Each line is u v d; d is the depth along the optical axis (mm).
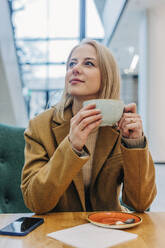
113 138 893
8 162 1175
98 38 5500
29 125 926
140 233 534
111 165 896
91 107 654
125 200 847
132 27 4684
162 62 3680
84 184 939
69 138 692
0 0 3463
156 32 3717
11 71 4070
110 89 880
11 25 4105
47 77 5852
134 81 6832
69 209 880
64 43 5527
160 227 578
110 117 655
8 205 1145
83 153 704
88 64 844
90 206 937
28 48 5516
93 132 911
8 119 4547
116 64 903
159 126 3625
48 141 872
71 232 524
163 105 3641
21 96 4879
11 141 1195
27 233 524
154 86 3668
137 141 748
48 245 467
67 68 929
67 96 939
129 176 776
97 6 5383
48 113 946
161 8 3717
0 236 513
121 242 478
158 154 3592
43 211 708
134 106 755
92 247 449
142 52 3889
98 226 564
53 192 690
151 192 792
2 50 3518
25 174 801
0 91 4059
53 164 695
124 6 3793
